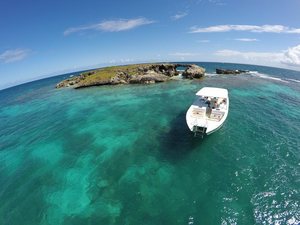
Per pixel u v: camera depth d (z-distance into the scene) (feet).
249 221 41.45
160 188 52.44
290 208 43.86
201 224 41.45
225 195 48.34
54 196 53.52
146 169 60.75
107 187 54.65
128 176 58.29
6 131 106.52
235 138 74.84
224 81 189.57
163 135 80.69
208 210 44.60
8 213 49.52
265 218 41.91
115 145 76.74
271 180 52.24
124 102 133.28
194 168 59.21
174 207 46.11
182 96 136.56
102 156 70.08
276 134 77.82
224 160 61.93
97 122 101.96
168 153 67.87
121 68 247.91
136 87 180.75
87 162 67.41
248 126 85.25
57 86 242.78
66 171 63.82
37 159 73.00
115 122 99.55
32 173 64.85
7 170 68.28
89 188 55.01
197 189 51.01
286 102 120.57
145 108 116.47
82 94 173.78
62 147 79.66
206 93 82.23
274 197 46.88
